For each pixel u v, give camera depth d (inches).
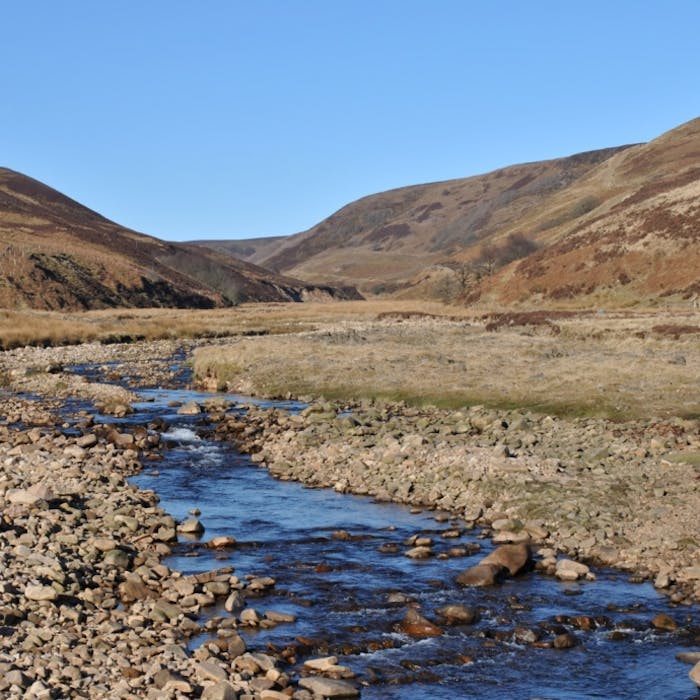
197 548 727.7
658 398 1295.5
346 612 587.5
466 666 506.9
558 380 1482.5
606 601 607.8
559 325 2706.7
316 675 489.4
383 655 521.0
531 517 792.9
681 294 3831.2
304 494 914.1
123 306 5447.8
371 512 842.8
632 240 4434.1
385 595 620.1
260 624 561.0
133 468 1015.6
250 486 946.7
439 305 5187.0
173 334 3115.2
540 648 531.2
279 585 639.1
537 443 1047.0
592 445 1022.4
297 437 1141.7
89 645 500.7
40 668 454.9
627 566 677.9
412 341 2372.0
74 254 5836.6
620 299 4047.7
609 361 1689.2
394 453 1003.3
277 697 449.7
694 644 536.1
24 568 605.9
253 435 1203.9
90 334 2888.8
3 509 751.7
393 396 1456.7
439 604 602.5
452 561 695.1
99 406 1454.2
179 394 1681.8
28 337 2679.6
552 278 4554.6
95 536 713.0
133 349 2596.0
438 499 872.9
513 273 4938.5
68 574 603.5
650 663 510.0
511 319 3134.8
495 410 1288.1
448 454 985.5
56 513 746.8
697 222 4269.2
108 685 450.9
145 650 496.4
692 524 735.7
